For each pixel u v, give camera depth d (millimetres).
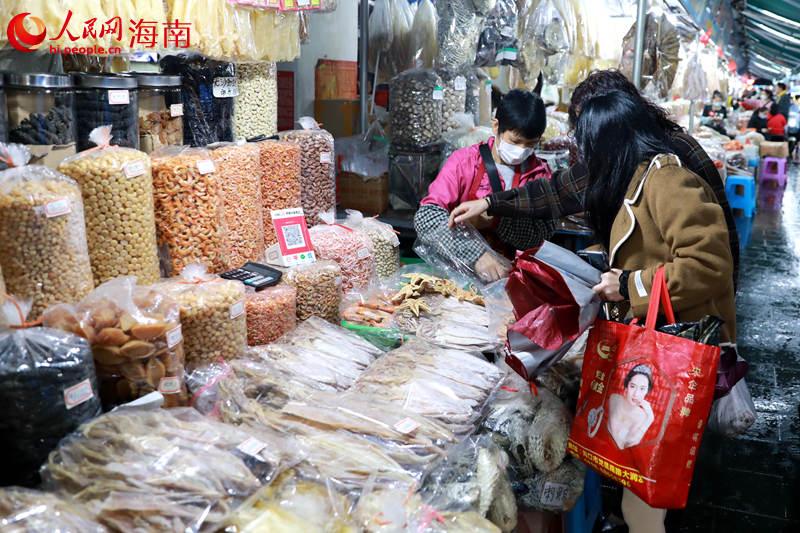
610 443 1710
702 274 1680
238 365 1722
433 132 3516
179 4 2061
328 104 4160
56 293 1520
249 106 2547
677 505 1634
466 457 1596
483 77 4125
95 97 1821
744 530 2795
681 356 1597
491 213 2627
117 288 1504
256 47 2455
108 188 1652
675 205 1720
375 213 3613
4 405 1254
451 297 2529
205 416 1510
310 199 2584
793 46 16688
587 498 2396
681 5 5512
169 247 1905
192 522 1149
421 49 3736
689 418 1591
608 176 1877
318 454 1435
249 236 2160
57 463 1235
